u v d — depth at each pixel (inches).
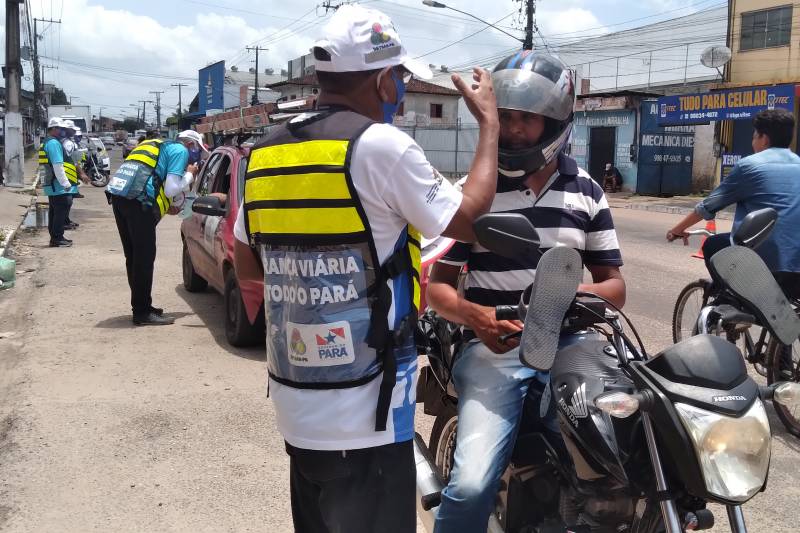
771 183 179.6
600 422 87.8
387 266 78.2
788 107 847.1
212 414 193.0
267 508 145.9
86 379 218.1
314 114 80.0
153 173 269.4
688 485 79.0
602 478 90.5
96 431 180.5
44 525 138.0
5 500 146.6
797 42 928.9
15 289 345.7
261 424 187.2
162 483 155.3
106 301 321.7
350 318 76.9
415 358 82.2
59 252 459.2
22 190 871.7
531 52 108.9
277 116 258.8
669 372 80.0
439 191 78.2
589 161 1171.9
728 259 98.0
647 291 349.7
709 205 191.8
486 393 104.9
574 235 111.9
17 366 228.5
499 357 109.0
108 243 501.0
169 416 191.0
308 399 78.7
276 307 80.7
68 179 476.4
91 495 149.6
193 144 303.7
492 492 96.9
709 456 76.3
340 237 76.0
